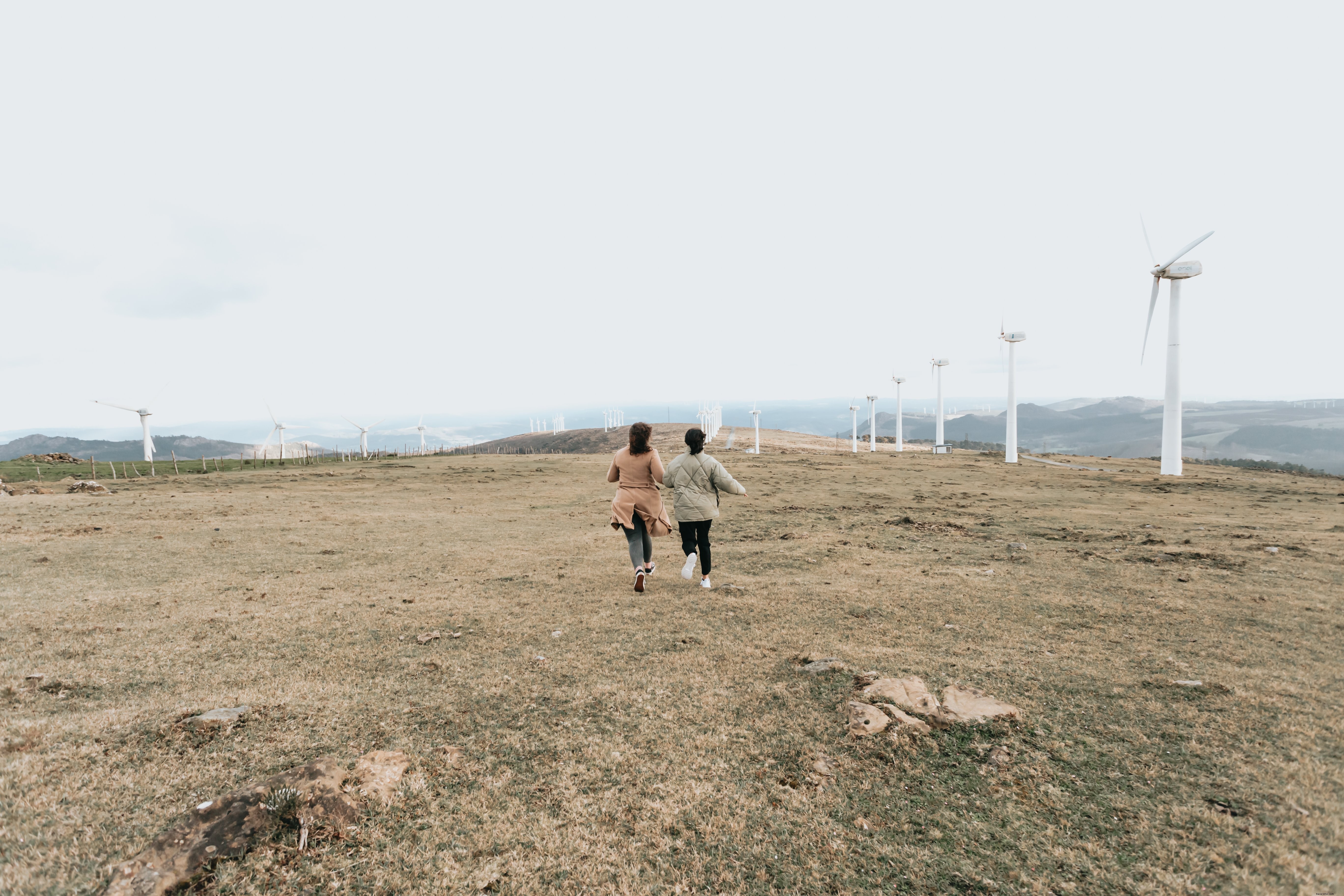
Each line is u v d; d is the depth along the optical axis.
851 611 7.11
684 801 3.28
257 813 2.93
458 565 10.15
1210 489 26.19
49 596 7.76
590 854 2.86
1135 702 4.46
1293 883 2.60
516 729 4.07
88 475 34.31
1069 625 6.54
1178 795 3.29
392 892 2.58
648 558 8.17
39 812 2.97
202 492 23.34
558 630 6.34
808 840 2.97
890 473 33.88
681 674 5.07
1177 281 40.09
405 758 3.62
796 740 3.95
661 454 102.50
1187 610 7.14
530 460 44.59
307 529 14.38
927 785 3.42
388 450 79.25
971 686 4.72
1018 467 40.31
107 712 4.18
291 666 5.28
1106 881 2.66
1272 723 4.12
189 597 7.79
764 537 13.52
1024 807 3.21
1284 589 8.20
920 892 2.62
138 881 2.49
